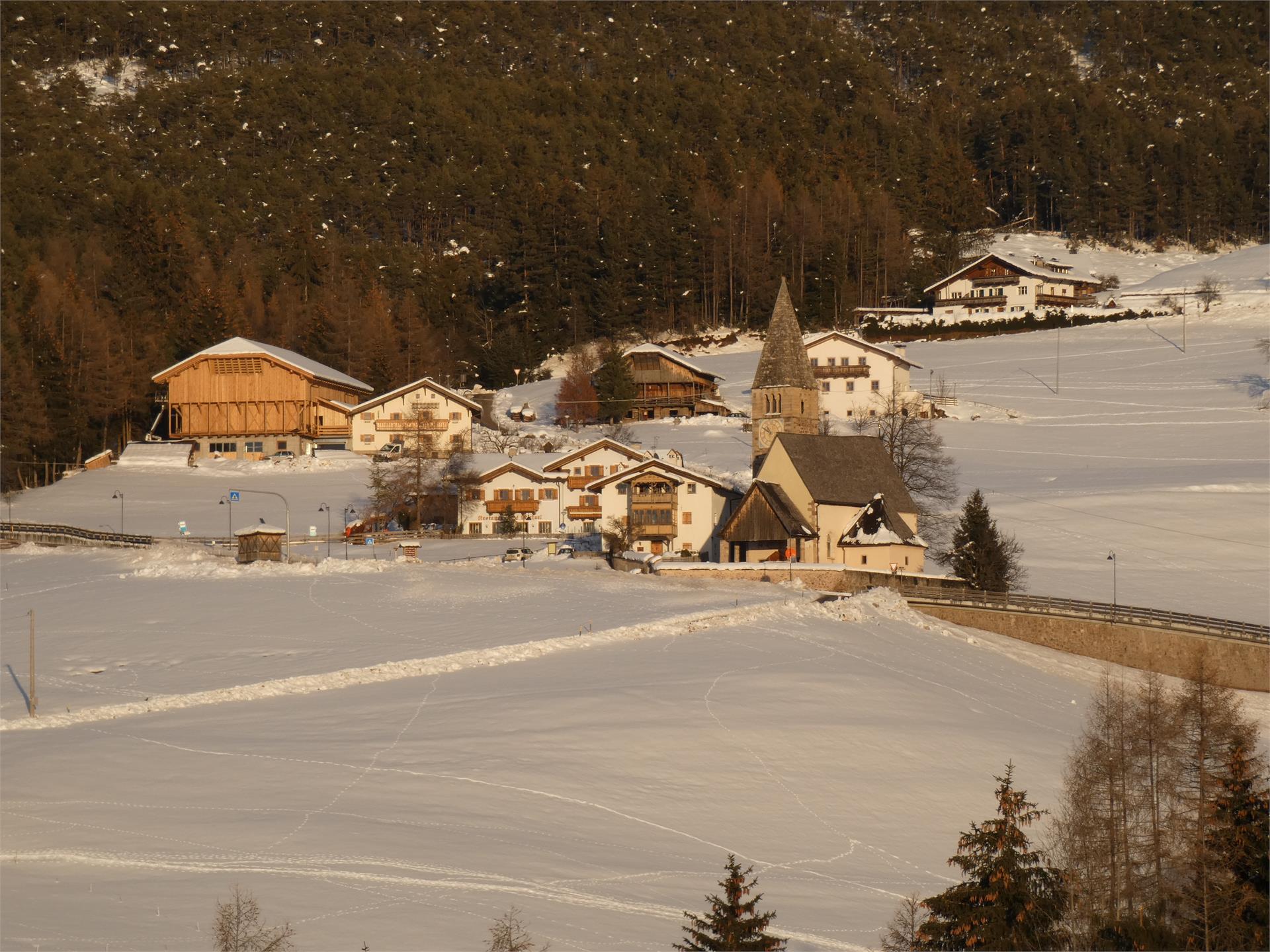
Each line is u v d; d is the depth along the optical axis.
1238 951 70.69
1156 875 77.62
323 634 134.50
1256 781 87.94
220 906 68.94
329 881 73.12
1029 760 104.69
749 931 61.72
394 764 93.88
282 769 92.81
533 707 106.56
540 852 79.31
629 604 144.38
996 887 65.31
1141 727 90.75
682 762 96.56
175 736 100.94
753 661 122.62
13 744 99.44
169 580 161.88
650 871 78.38
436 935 66.50
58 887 71.88
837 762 99.44
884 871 82.81
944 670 130.00
